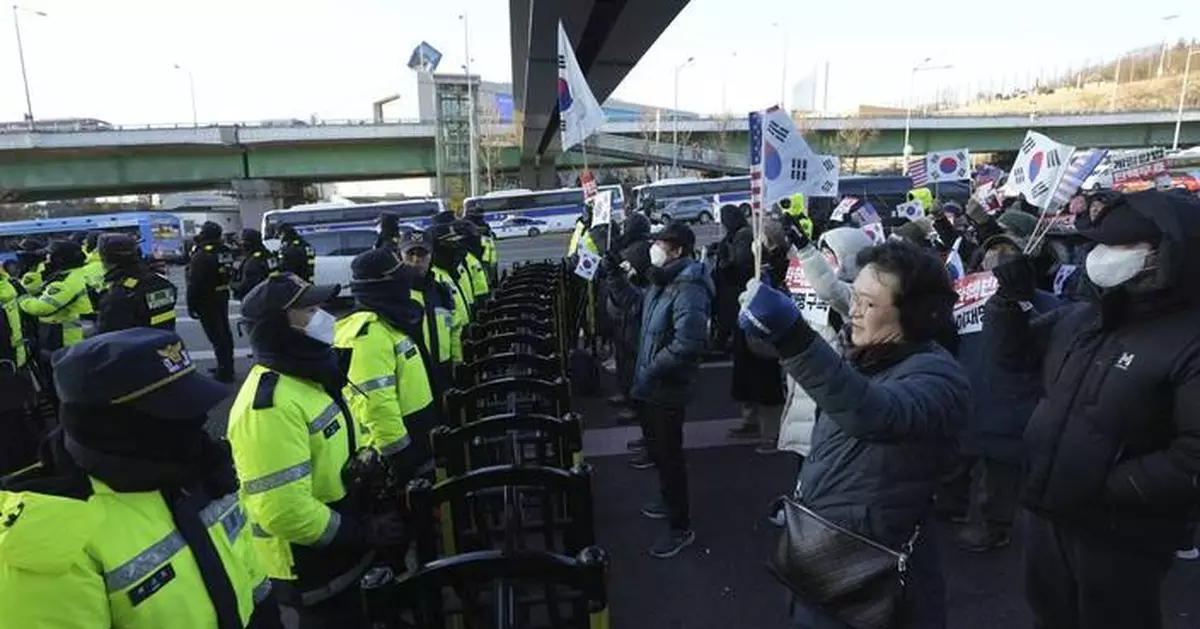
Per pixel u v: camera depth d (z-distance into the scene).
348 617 2.61
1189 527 2.25
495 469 2.26
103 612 1.45
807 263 2.74
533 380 3.35
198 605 1.60
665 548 4.13
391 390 3.33
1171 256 1.95
